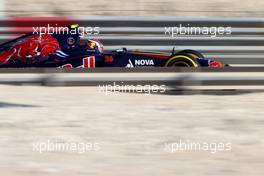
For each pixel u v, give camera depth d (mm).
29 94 36406
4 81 39000
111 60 44969
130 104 34469
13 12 60562
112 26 51125
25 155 24781
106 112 32125
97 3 63844
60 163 23859
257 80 39219
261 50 52281
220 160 24469
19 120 30047
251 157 24844
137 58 44688
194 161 24281
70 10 62188
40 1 63531
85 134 27766
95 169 23219
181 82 38562
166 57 44469
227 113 32156
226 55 52094
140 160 24344
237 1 65500
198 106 34156
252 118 30984
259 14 62906
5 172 22672
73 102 34562
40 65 45000
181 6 63656
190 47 51969
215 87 38844
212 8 63594
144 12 62344
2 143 26219
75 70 38969
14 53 44875
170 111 32625
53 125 29219
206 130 28625
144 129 28734
